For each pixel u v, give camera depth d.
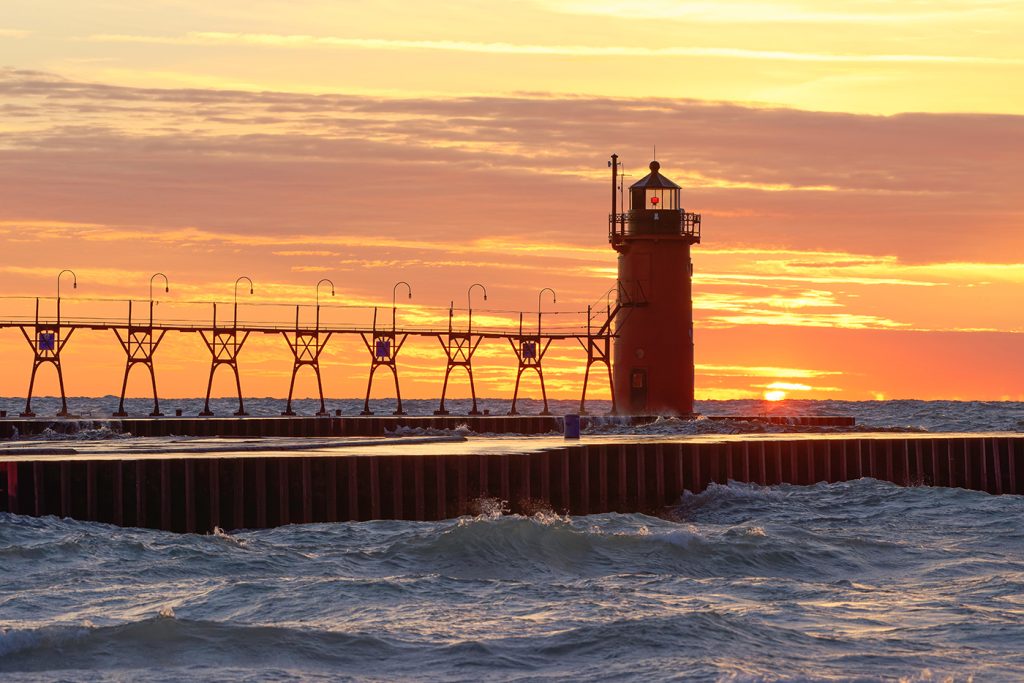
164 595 65.06
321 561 74.00
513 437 141.25
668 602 64.25
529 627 58.44
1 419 179.38
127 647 53.84
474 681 50.97
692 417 195.62
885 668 52.47
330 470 92.12
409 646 55.31
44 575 69.25
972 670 52.41
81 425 171.25
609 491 106.75
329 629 57.50
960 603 64.81
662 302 196.88
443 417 196.75
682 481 109.12
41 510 87.81
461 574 72.25
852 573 74.19
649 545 77.75
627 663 52.84
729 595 66.50
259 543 80.50
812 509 105.50
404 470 94.94
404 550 75.94
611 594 65.88
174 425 174.75
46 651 53.22
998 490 126.25
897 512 103.06
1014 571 74.62
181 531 89.38
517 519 79.81
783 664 52.88
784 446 117.38
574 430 126.31
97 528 86.62
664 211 196.75
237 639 54.97
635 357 197.38
